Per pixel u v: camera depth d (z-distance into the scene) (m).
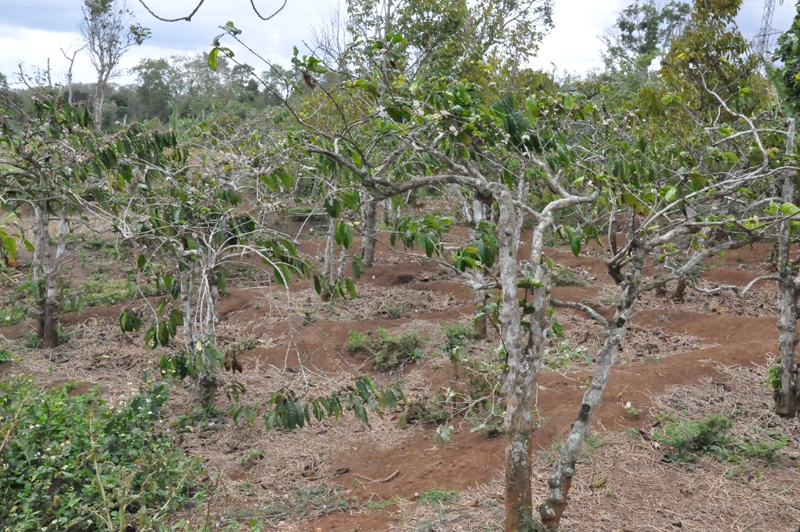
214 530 4.32
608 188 3.94
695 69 8.23
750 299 9.69
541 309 3.41
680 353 7.52
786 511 4.26
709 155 4.83
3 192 5.06
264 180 4.96
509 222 3.39
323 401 4.48
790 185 4.88
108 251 13.05
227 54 3.53
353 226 4.36
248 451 5.64
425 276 11.89
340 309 10.01
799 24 6.29
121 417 5.14
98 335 9.03
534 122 4.16
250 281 11.84
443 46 10.55
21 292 10.48
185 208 5.55
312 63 3.71
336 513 4.57
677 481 4.66
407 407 6.22
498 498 4.44
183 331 8.84
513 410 3.42
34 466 4.55
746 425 5.47
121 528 3.84
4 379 6.86
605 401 5.80
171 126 7.03
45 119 5.71
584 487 4.55
